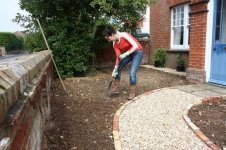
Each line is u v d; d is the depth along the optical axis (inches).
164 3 491.8
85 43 417.1
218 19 312.3
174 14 470.0
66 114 224.5
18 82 59.5
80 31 419.5
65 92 306.7
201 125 188.4
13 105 56.7
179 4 442.6
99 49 502.9
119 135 174.4
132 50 248.5
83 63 415.8
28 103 71.7
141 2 419.2
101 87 326.6
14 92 54.5
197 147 155.9
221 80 306.0
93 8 428.8
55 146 162.4
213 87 298.0
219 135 171.9
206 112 217.2
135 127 187.3
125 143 163.0
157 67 491.2
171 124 191.5
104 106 244.1
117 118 204.1
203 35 318.3
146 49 559.5
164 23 495.8
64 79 393.1
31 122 89.4
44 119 163.8
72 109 238.8
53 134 180.1
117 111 220.7
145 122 196.1
